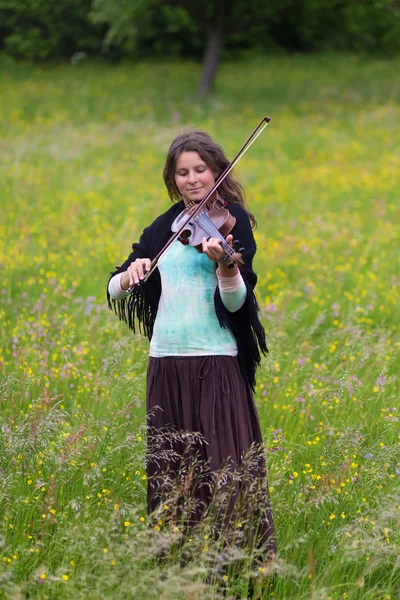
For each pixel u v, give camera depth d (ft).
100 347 33.27
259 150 92.58
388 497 20.02
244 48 168.76
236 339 19.76
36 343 33.40
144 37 162.81
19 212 59.93
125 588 16.61
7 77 147.95
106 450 22.53
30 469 21.16
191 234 19.07
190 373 19.36
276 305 38.96
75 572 17.95
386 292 43.11
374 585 18.94
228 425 19.24
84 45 165.27
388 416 26.03
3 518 19.62
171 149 19.60
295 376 29.94
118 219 59.62
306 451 24.91
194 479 19.13
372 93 131.34
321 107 121.70
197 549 18.16
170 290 19.48
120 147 93.09
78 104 123.65
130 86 138.51
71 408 26.78
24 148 87.71
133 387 27.25
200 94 129.80
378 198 69.00
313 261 50.29
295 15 150.41
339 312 40.42
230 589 17.78
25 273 45.80
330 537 20.13
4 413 24.63
